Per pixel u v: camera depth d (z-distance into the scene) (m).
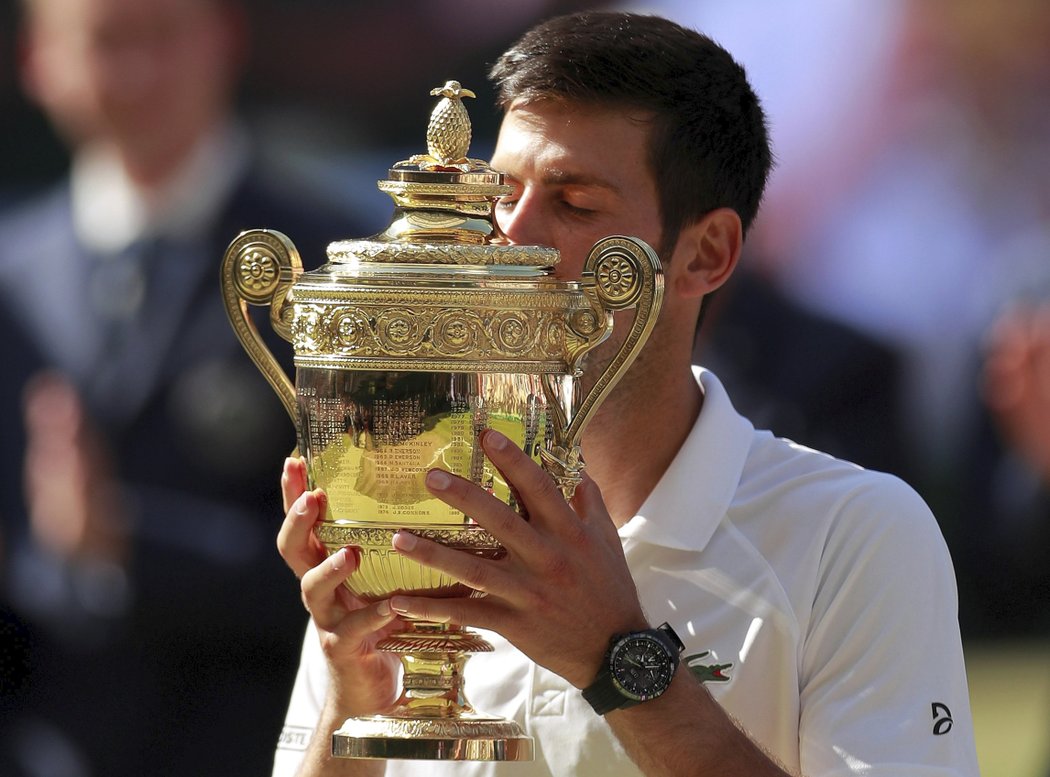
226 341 19.17
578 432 7.24
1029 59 24.55
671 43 8.67
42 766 18.89
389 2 22.58
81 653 19.11
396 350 6.86
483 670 8.67
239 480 18.89
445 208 7.20
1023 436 23.31
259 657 18.80
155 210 20.02
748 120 9.09
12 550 19.39
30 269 20.03
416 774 8.66
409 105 22.70
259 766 18.77
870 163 24.03
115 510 19.08
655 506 8.57
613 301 7.13
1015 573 24.48
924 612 8.26
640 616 7.26
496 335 6.91
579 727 8.35
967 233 24.00
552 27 8.69
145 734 18.78
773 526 8.52
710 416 8.80
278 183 20.75
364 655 8.02
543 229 8.42
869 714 8.04
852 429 21.38
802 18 24.19
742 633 8.31
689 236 8.85
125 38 20.53
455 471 6.90
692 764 7.30
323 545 7.30
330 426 6.98
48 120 20.69
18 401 19.45
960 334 23.50
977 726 25.83
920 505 8.58
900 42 24.12
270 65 21.94
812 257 23.14
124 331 19.45
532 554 6.87
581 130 8.41
